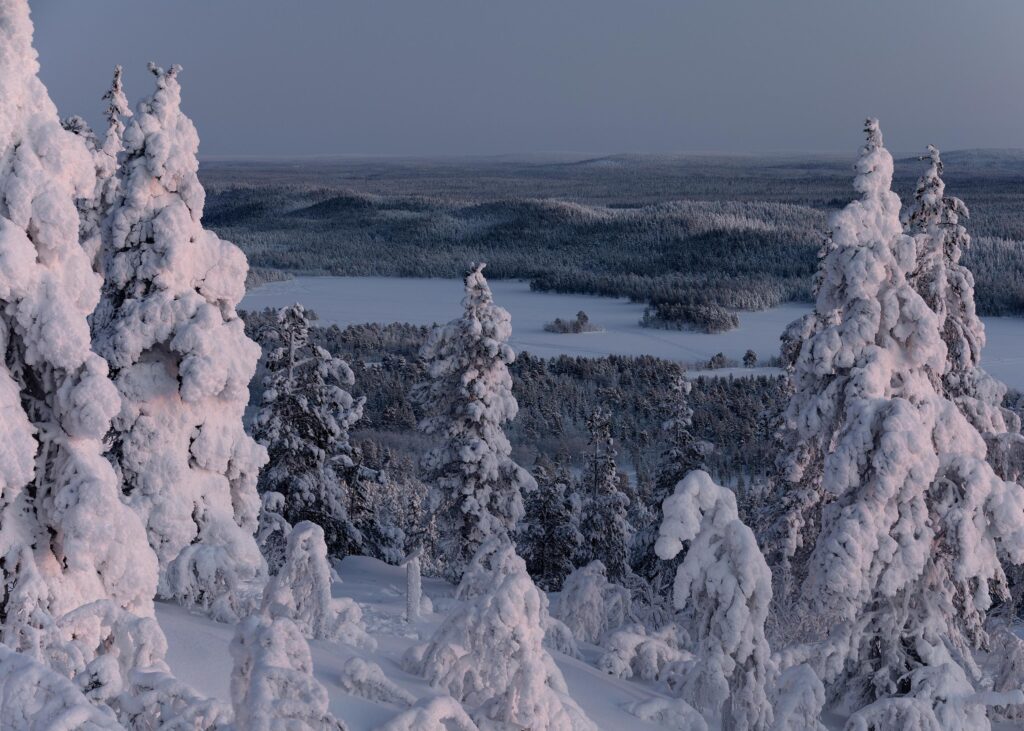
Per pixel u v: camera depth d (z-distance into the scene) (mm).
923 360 24031
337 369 38094
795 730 17672
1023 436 26969
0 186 12000
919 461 21000
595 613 25750
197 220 21312
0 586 11570
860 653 21969
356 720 12398
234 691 9922
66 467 12078
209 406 21125
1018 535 20797
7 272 11586
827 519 22297
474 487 35438
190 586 19281
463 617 15500
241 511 22078
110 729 8203
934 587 21844
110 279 20844
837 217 24250
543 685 12898
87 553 11891
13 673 8312
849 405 23625
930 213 28266
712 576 18125
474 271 35562
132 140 20781
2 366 11969
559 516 41906
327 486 37469
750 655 18219
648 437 143000
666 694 19938
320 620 17469
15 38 12234
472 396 35625
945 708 19938
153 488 20312
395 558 41312
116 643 11219
